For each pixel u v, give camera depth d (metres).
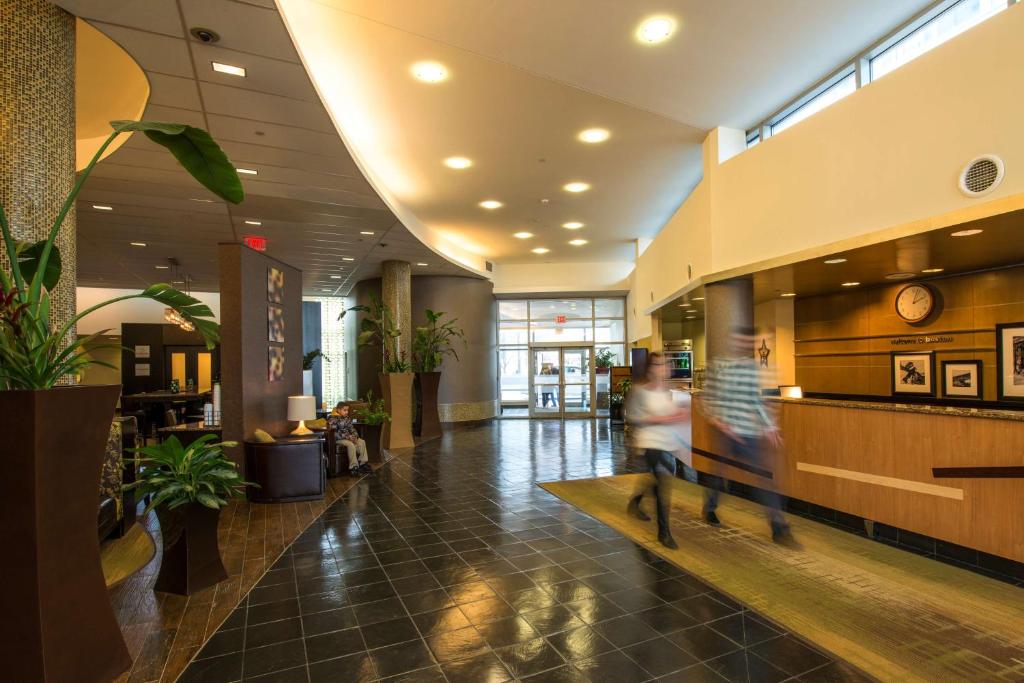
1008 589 3.33
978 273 5.97
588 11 4.23
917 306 6.60
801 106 5.77
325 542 4.61
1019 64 3.52
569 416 15.65
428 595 3.46
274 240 9.72
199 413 12.48
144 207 7.55
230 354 6.33
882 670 2.47
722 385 4.52
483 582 3.65
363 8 4.16
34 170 3.07
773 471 4.38
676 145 7.02
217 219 8.27
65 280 3.28
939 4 4.16
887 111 4.43
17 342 2.07
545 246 13.40
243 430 6.30
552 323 16.11
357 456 7.66
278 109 4.87
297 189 6.95
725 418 4.49
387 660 2.69
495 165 7.63
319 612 3.25
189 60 4.06
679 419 4.59
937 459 3.87
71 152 3.37
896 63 4.61
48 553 2.09
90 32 4.40
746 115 6.13
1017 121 3.53
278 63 4.11
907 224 4.23
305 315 17.58
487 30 4.47
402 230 9.12
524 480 7.03
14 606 2.02
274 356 7.22
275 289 7.29
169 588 3.59
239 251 6.36
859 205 4.70
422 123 6.25
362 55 4.82
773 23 4.41
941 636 2.78
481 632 2.95
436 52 4.79
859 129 4.70
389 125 6.30
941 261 5.39
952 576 3.55
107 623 2.38
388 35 4.52
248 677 2.57
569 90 5.51
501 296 15.88
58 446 2.13
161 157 5.69
